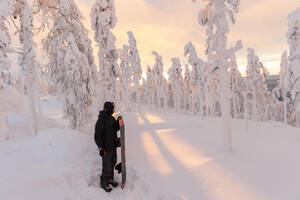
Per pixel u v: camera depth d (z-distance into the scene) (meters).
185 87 63.31
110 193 3.54
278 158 5.64
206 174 4.44
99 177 4.05
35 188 3.01
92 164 4.44
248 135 11.57
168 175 4.36
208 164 5.11
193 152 6.43
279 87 42.09
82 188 3.46
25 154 4.34
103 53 16.55
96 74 14.79
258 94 37.41
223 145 7.41
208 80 9.27
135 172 4.42
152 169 4.66
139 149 6.78
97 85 14.96
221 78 7.50
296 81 15.89
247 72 28.48
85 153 4.92
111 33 16.48
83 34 13.55
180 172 4.54
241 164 5.12
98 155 4.93
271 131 18.98
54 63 12.84
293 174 4.32
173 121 24.83
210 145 7.61
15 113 13.50
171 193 3.59
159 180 4.11
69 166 4.13
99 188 3.62
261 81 36.06
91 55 14.38
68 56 11.77
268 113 53.44
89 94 13.27
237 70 41.22
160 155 5.97
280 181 4.01
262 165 5.04
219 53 7.74
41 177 3.39
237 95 42.88
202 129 14.17
